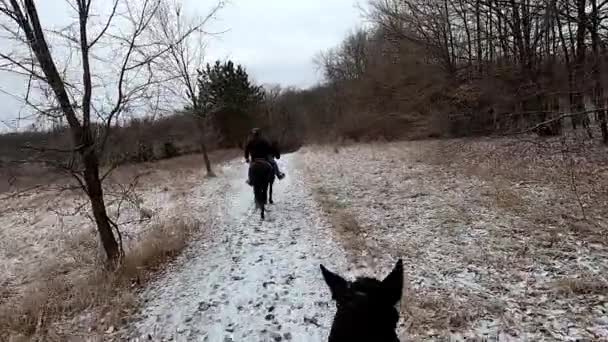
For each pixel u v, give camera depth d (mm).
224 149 38812
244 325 5074
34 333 5414
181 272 7070
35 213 14609
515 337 4324
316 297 5688
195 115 18469
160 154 31906
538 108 12406
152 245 7945
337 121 40156
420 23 23938
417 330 4637
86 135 6949
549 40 12586
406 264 6633
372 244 7691
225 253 7887
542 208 8578
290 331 4859
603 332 4215
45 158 6520
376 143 28406
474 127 18750
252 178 10398
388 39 27688
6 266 9195
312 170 18672
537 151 12891
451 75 22000
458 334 4500
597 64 9406
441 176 13508
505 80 14508
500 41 14164
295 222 9797
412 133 26141
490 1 10758
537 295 5199
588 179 10172
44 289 6707
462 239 7547
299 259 7211
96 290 6309
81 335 5168
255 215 10859
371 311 2273
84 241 9992
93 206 7227
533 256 6398
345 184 14047
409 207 10227
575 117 11977
